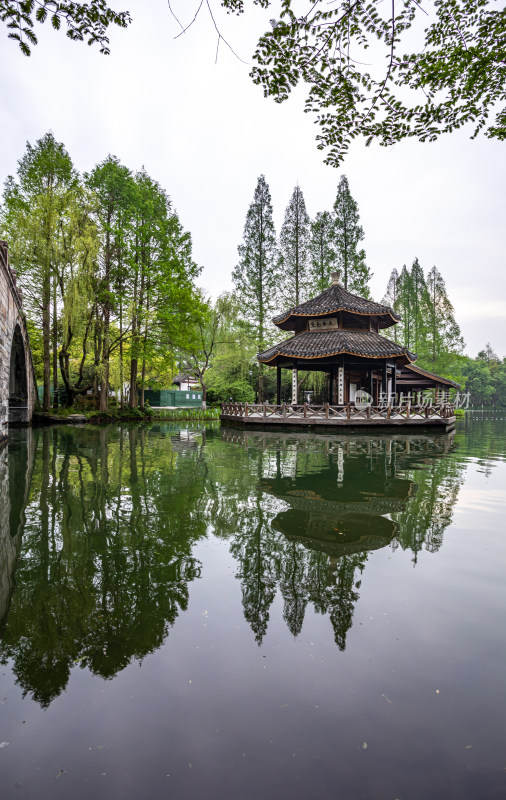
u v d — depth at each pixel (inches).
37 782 66.7
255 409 856.3
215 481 306.5
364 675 93.3
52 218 816.3
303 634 110.0
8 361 532.1
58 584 138.7
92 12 138.0
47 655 101.3
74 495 260.2
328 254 1416.1
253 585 138.8
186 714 81.5
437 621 116.5
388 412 790.5
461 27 163.0
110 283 1036.5
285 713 81.6
